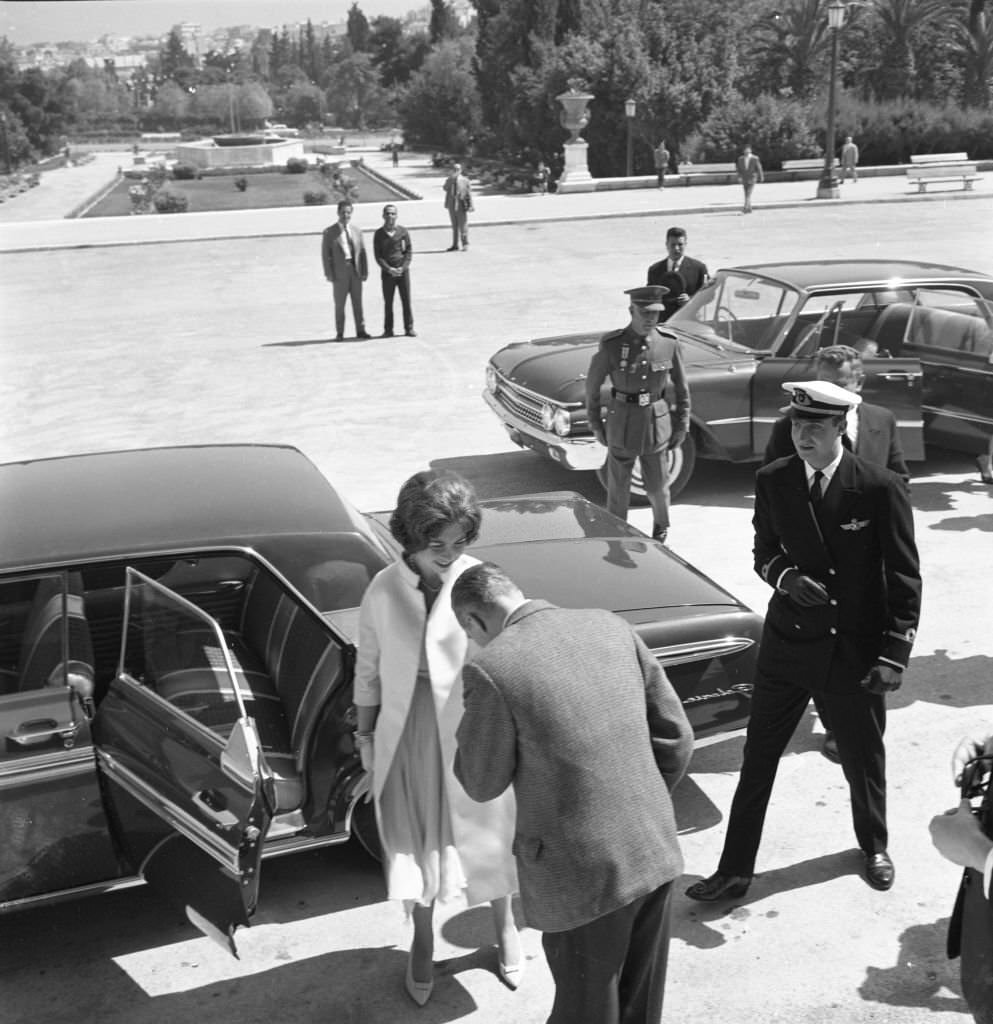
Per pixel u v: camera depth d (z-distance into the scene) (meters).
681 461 8.48
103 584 4.70
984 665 5.86
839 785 4.89
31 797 3.75
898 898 4.14
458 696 3.49
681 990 3.72
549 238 25.52
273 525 4.29
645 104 46.25
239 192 66.00
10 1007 3.78
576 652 2.92
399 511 3.44
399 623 3.52
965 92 51.69
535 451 9.31
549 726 2.84
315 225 28.59
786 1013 3.60
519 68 52.38
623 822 2.88
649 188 37.78
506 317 16.36
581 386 8.39
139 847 3.80
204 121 160.25
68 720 3.77
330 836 4.07
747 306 8.93
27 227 30.27
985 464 8.82
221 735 3.34
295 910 4.21
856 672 3.92
